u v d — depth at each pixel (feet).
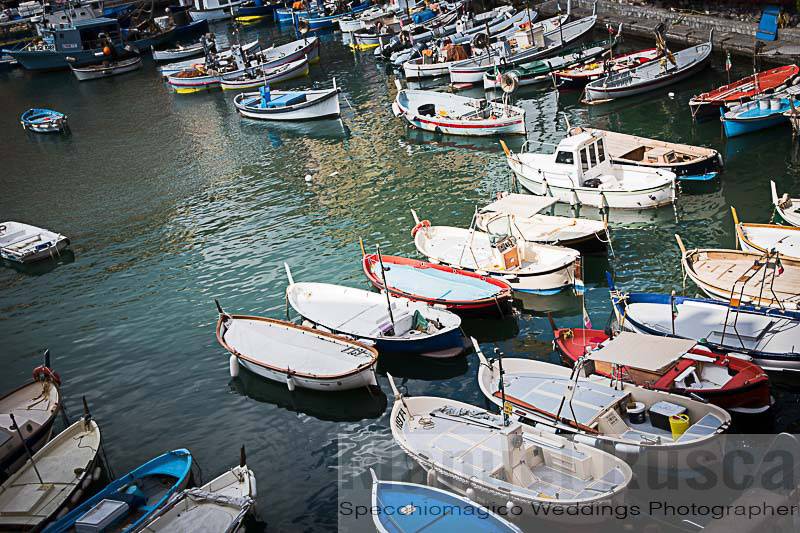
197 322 105.19
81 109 244.63
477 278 99.45
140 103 242.58
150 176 172.35
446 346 88.53
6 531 67.62
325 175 156.87
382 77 231.71
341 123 192.65
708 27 207.72
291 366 85.92
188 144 192.75
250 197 150.71
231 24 363.56
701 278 91.25
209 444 80.64
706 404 67.77
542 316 96.68
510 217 105.29
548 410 71.41
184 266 123.95
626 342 73.51
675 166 123.75
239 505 65.16
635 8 238.89
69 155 196.85
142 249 133.69
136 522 64.23
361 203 139.23
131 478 70.79
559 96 188.44
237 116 212.64
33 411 84.53
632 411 70.54
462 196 135.74
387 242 121.19
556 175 123.34
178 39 344.28
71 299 118.62
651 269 103.60
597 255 109.19
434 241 113.39
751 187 123.85
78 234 144.77
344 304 98.78
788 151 134.82
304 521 68.49
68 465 75.10
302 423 82.28
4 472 76.48
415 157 159.33
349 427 80.84
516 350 90.22
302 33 300.81
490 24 255.50
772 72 161.38
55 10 332.60
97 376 95.91
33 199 167.53
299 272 115.44
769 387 70.95
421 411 75.05
